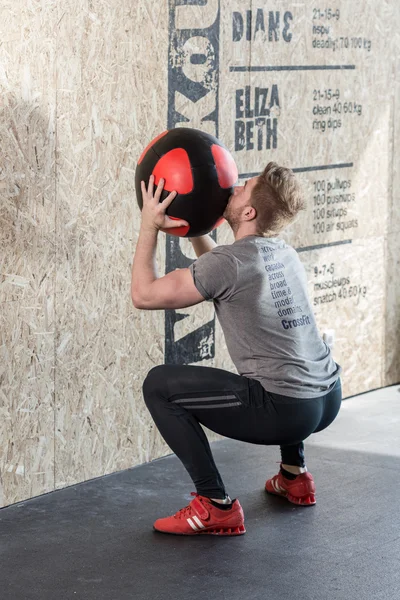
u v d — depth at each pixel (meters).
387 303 5.22
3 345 3.38
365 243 5.02
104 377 3.78
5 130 3.26
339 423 4.58
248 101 4.25
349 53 4.76
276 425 3.14
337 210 4.82
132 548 3.16
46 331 3.52
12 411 3.45
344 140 4.80
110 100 3.63
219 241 4.21
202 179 3.00
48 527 3.32
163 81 3.84
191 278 3.06
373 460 4.05
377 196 5.05
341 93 4.74
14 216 3.34
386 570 3.00
